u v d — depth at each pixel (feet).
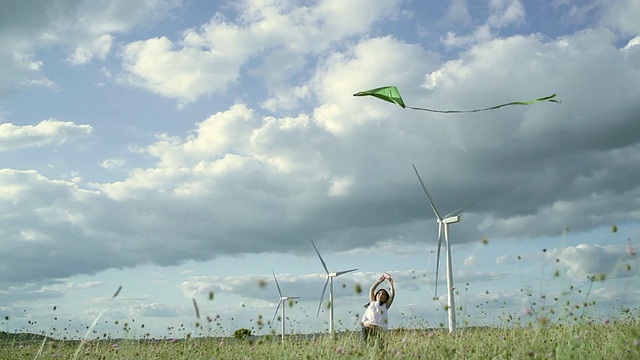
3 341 43.98
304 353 34.09
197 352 37.60
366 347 35.65
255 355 35.06
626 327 34.78
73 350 38.24
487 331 38.24
